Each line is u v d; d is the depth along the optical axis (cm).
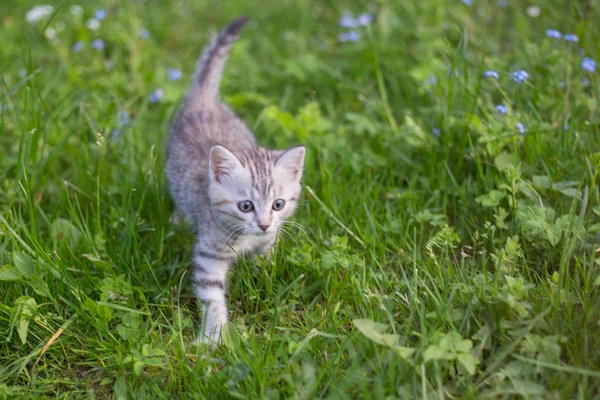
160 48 177
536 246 138
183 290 141
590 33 159
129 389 131
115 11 180
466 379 128
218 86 157
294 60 171
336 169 151
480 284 134
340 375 130
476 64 160
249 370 130
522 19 165
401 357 128
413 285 135
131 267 141
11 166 149
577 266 134
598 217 139
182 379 131
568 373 128
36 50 170
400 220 144
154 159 148
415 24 173
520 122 148
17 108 155
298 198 142
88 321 136
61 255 140
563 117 145
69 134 150
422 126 156
